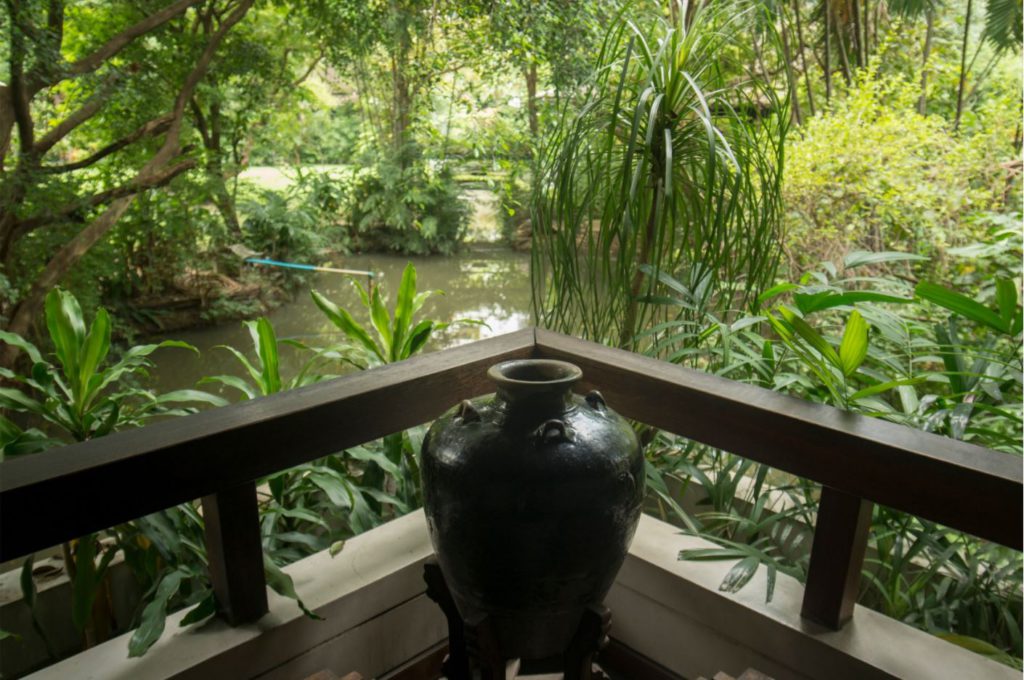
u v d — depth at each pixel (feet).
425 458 3.13
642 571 4.53
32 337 17.90
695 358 6.27
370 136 35.37
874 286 9.84
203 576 4.32
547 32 18.35
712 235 5.38
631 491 3.01
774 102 5.84
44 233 18.57
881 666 3.53
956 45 21.49
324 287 30.68
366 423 3.99
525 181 21.61
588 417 3.09
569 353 4.73
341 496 4.88
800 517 5.37
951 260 11.37
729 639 4.16
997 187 11.99
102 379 4.86
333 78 37.11
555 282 5.87
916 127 12.26
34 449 4.35
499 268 33.73
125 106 21.43
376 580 4.31
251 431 3.50
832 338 5.68
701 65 5.65
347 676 3.36
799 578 4.56
